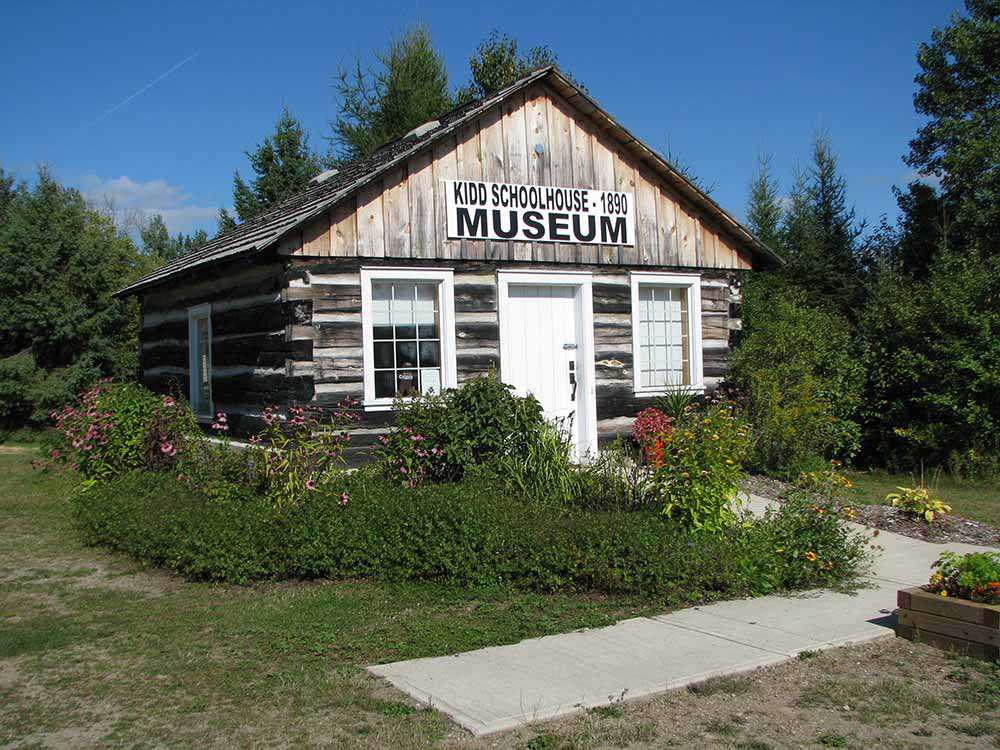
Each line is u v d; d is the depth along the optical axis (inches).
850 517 307.6
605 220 486.9
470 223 444.5
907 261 832.9
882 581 285.3
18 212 756.0
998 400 476.4
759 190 890.1
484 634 226.5
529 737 164.6
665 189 511.5
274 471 327.9
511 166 458.3
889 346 521.0
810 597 266.8
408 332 433.1
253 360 446.0
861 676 199.8
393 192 423.8
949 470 484.4
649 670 200.1
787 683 195.0
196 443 386.3
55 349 759.7
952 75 863.1
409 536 282.0
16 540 346.0
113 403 430.0
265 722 171.3
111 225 1190.9
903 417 509.4
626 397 490.3
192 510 311.3
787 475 456.8
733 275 537.6
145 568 298.5
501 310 453.4
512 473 334.0
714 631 230.4
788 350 506.3
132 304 812.6
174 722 171.6
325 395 404.5
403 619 240.5
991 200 761.0
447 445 341.7
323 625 234.4
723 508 300.8
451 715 173.3
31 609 252.2
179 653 212.2
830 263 792.9
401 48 1100.5
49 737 165.2
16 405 733.9
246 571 279.7
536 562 269.3
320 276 407.2
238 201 1083.3
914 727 171.6
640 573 263.1
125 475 400.8
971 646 212.5
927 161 877.8
